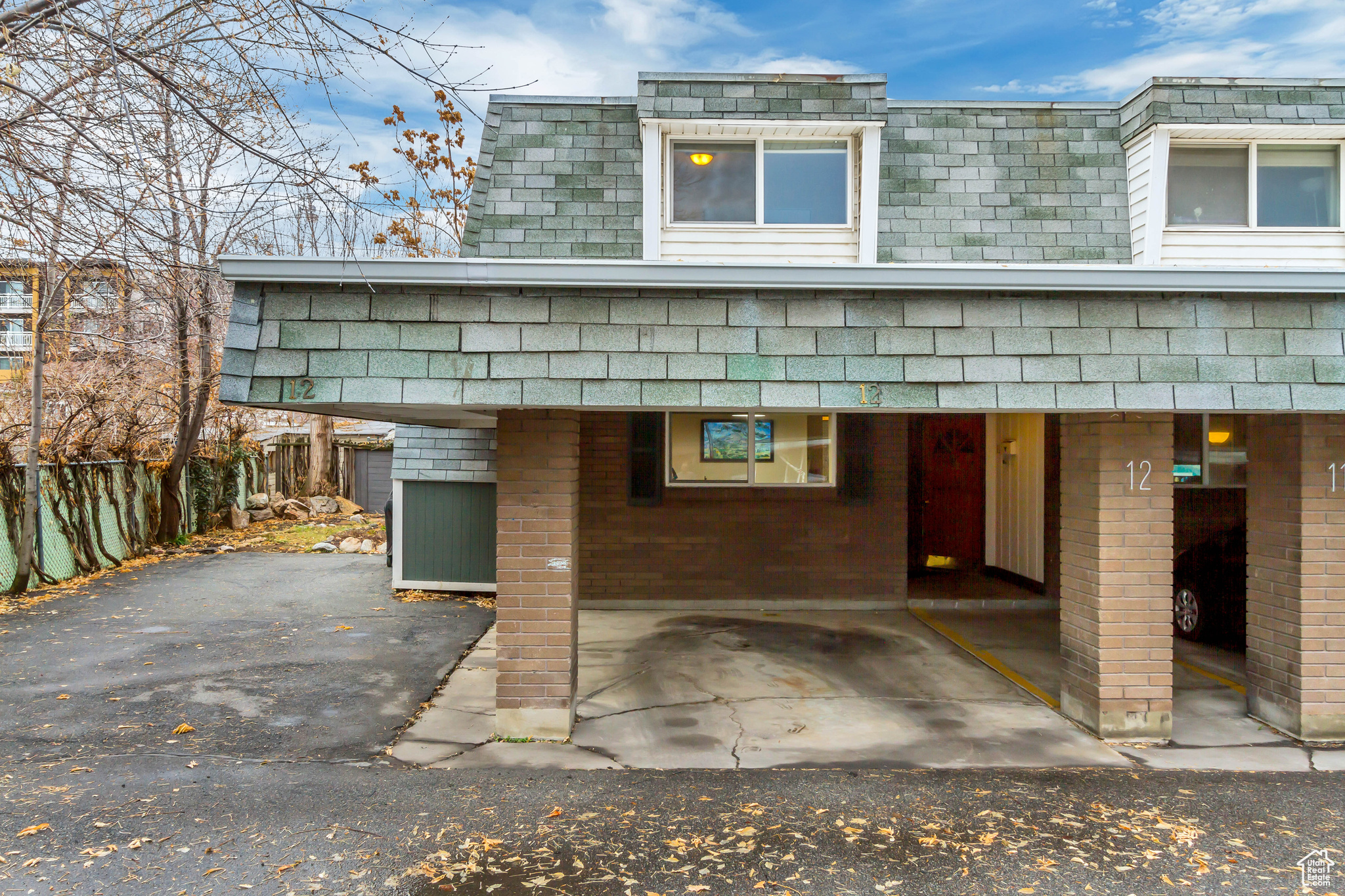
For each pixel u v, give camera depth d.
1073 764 4.92
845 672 6.93
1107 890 3.52
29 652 7.30
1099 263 6.99
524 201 7.19
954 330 4.51
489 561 10.12
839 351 4.47
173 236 5.12
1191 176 7.19
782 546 9.41
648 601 9.38
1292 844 3.93
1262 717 5.66
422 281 4.34
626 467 9.35
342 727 5.48
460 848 3.82
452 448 10.18
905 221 7.07
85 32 4.19
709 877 3.60
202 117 4.48
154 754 4.94
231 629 8.32
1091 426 5.34
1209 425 9.00
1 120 4.39
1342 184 7.03
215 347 13.30
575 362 4.42
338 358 4.37
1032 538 9.80
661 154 7.22
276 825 4.02
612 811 4.24
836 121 6.97
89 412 11.53
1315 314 4.59
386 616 8.97
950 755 5.07
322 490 20.22
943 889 3.52
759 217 7.27
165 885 3.44
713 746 5.21
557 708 5.27
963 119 7.41
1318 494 5.32
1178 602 8.01
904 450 9.42
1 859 3.61
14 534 9.98
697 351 4.45
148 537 13.52
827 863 3.72
